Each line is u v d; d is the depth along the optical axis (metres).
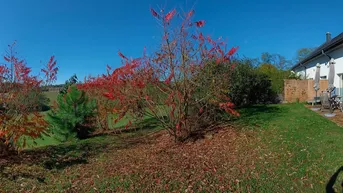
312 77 17.05
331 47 11.54
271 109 10.75
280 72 17.19
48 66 6.76
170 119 6.65
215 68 7.21
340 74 11.41
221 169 4.61
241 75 11.82
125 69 6.40
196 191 3.83
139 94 6.41
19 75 5.91
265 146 5.55
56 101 9.23
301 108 10.84
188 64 6.36
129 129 9.95
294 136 5.96
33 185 4.26
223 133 6.93
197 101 6.81
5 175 4.62
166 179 4.32
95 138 8.84
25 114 5.79
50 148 6.96
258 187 3.81
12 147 5.98
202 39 6.49
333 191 3.48
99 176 4.62
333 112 9.33
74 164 5.40
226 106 7.19
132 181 4.31
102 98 9.86
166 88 6.43
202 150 5.85
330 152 4.70
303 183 3.81
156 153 5.93
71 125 8.73
